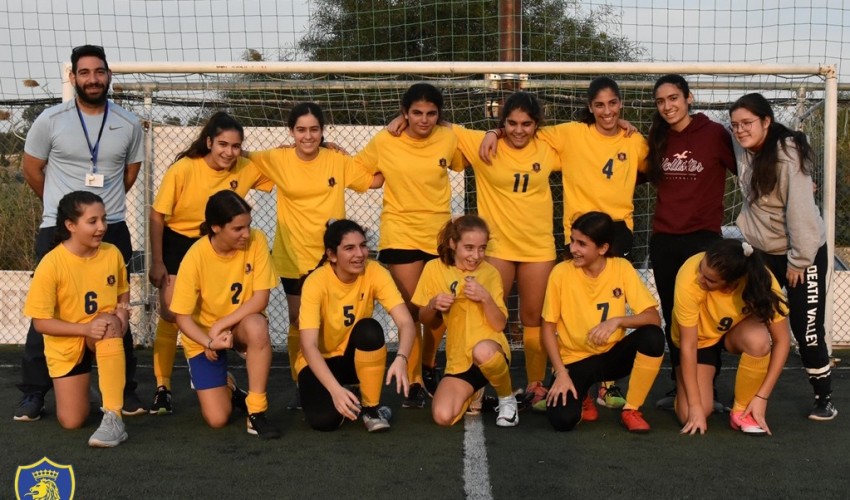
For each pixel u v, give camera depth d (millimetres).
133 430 4043
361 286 4113
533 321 4711
